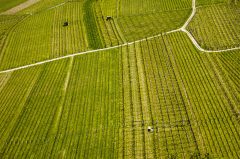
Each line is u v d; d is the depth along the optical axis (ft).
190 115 201.16
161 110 208.23
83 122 207.10
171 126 195.00
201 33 287.07
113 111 212.43
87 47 288.51
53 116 216.13
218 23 298.76
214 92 218.18
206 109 204.74
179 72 241.35
